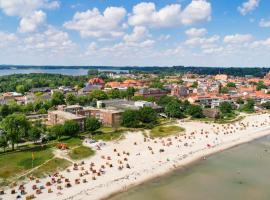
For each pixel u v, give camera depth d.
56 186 118.94
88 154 155.38
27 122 168.62
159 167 144.50
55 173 130.88
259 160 162.12
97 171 135.38
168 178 132.75
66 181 123.25
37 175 128.50
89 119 198.38
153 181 128.75
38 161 141.25
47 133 184.88
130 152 163.25
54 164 139.62
